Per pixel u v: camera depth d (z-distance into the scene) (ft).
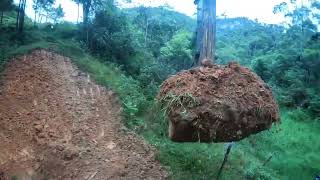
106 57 50.62
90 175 25.98
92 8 54.95
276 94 71.36
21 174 26.27
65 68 42.68
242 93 20.31
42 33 55.72
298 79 75.31
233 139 20.15
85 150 28.37
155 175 26.81
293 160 42.96
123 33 52.65
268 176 33.27
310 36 90.12
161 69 46.09
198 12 38.68
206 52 35.78
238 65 21.77
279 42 91.25
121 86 38.93
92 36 52.47
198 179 26.99
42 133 30.37
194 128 19.51
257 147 42.19
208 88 20.13
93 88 39.24
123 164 27.50
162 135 31.40
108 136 31.17
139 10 74.90
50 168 26.48
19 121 32.22
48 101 35.58
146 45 59.98
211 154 31.14
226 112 19.45
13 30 54.03
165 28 72.49
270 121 20.68
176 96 19.92
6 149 28.60
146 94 39.99
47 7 68.80
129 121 33.40
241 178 30.14
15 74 40.29
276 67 78.54
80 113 34.04
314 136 56.29
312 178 41.01
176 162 28.53
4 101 35.06
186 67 53.21
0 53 44.27
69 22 66.13
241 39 103.91
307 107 71.20
